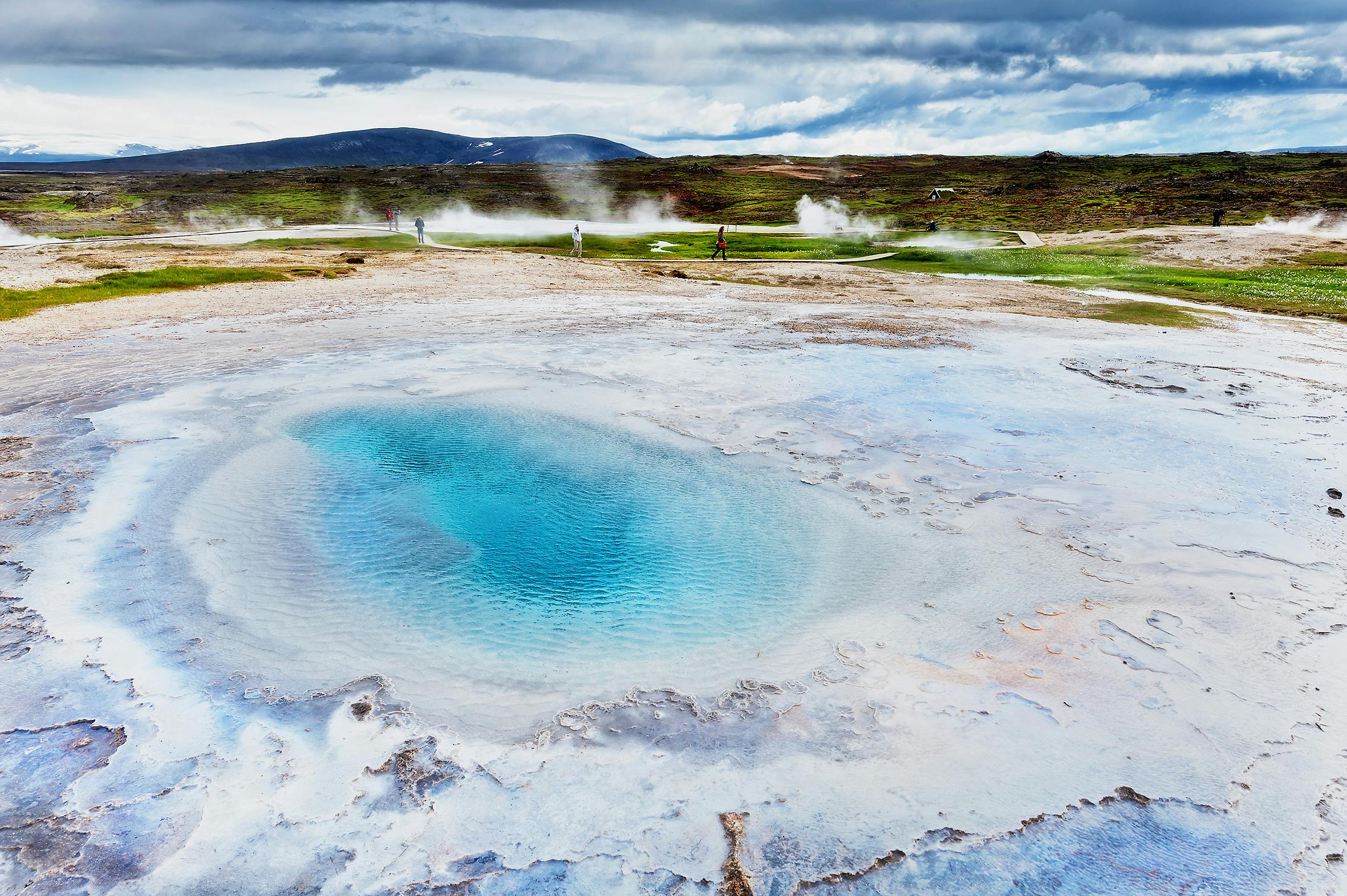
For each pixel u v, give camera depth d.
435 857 3.78
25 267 24.39
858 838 3.92
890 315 18.75
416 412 10.59
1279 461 9.11
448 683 5.11
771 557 6.85
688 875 3.70
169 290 20.72
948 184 72.81
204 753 4.44
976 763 4.43
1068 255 32.69
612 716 4.81
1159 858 3.83
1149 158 85.56
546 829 3.96
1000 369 13.32
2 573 6.29
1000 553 6.89
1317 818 4.07
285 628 5.68
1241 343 15.80
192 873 3.67
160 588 6.14
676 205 64.00
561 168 88.44
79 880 3.62
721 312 18.95
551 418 10.46
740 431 10.02
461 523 7.48
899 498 8.03
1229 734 4.67
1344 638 5.63
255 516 7.47
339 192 64.38
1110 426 10.28
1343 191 50.59
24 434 9.51
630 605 6.09
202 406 10.72
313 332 15.62
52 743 4.47
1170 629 5.73
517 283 23.45
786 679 5.19
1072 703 4.94
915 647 5.55
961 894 3.63
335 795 4.16
